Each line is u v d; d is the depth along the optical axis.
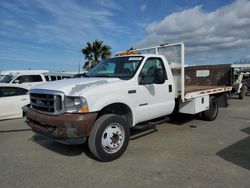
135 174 3.96
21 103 9.04
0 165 4.41
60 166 4.34
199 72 10.30
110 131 4.53
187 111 6.99
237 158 4.61
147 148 5.26
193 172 4.00
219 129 6.98
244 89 15.93
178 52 6.34
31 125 4.80
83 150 5.19
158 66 5.88
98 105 4.35
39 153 5.04
